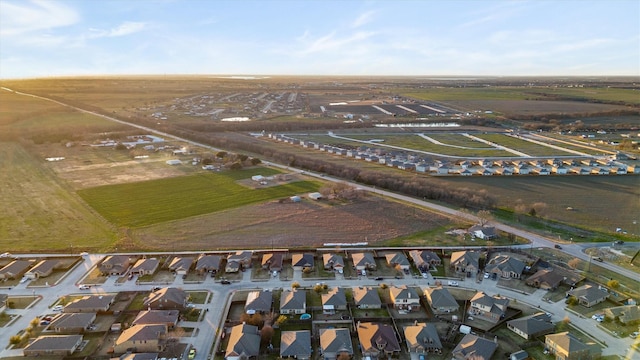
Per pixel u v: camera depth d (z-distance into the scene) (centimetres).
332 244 12569
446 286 10525
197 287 10388
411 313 9438
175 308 9350
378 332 8419
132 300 9775
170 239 12762
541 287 10388
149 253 11906
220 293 10150
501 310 9162
